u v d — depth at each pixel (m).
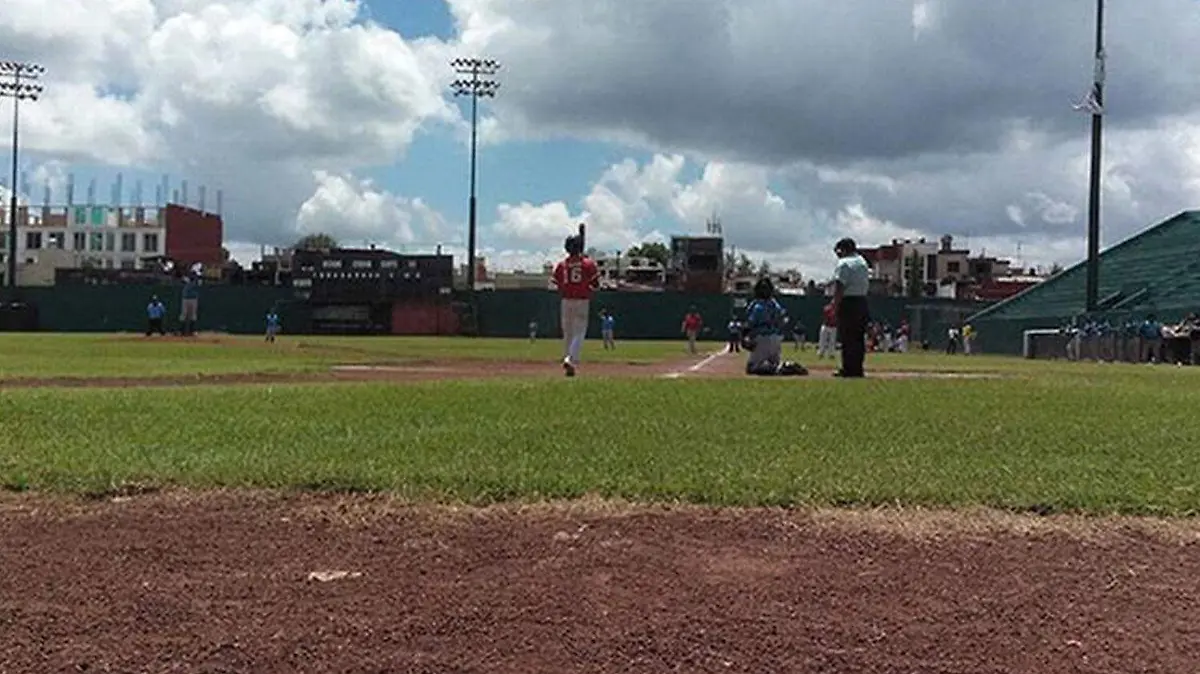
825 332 27.27
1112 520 5.62
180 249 125.94
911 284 103.31
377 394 11.66
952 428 8.65
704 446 7.48
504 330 73.50
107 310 72.12
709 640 4.19
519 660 4.05
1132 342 39.62
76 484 6.11
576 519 5.50
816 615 4.40
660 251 135.25
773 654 4.11
